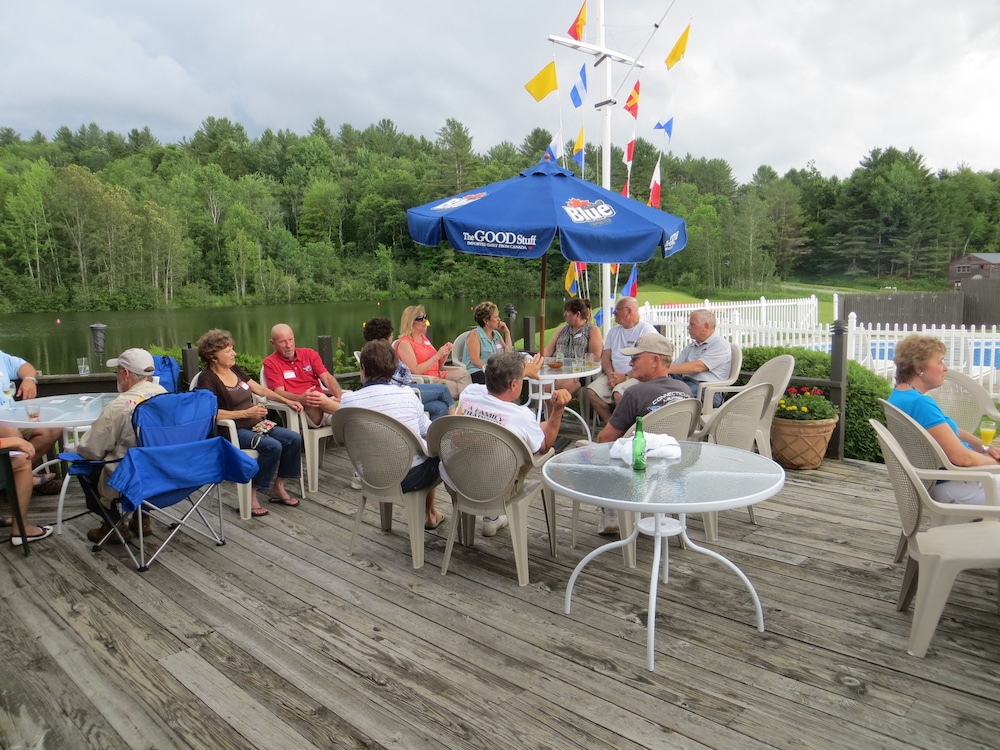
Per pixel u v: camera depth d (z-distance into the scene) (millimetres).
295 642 2398
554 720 1923
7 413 3547
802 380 4980
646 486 2221
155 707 2010
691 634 2412
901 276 66125
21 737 1871
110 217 50812
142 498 2842
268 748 1812
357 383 6809
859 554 3123
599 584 2859
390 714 1962
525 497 2834
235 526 3660
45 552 3289
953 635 2361
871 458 5191
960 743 1783
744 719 1909
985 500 2324
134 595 2803
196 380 3869
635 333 5082
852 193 69938
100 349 5914
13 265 48969
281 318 47219
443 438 2812
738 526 3533
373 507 3973
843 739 1812
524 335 7105
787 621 2492
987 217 65500
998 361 9055
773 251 69562
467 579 2936
